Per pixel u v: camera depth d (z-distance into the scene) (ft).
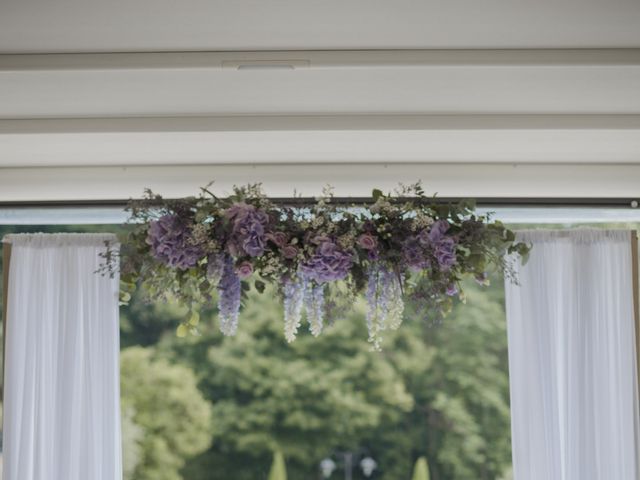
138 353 33.96
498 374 34.53
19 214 14.73
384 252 12.39
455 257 12.41
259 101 11.63
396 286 12.47
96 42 9.84
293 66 10.13
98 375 13.84
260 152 13.29
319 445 33.88
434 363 34.63
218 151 13.21
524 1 8.96
